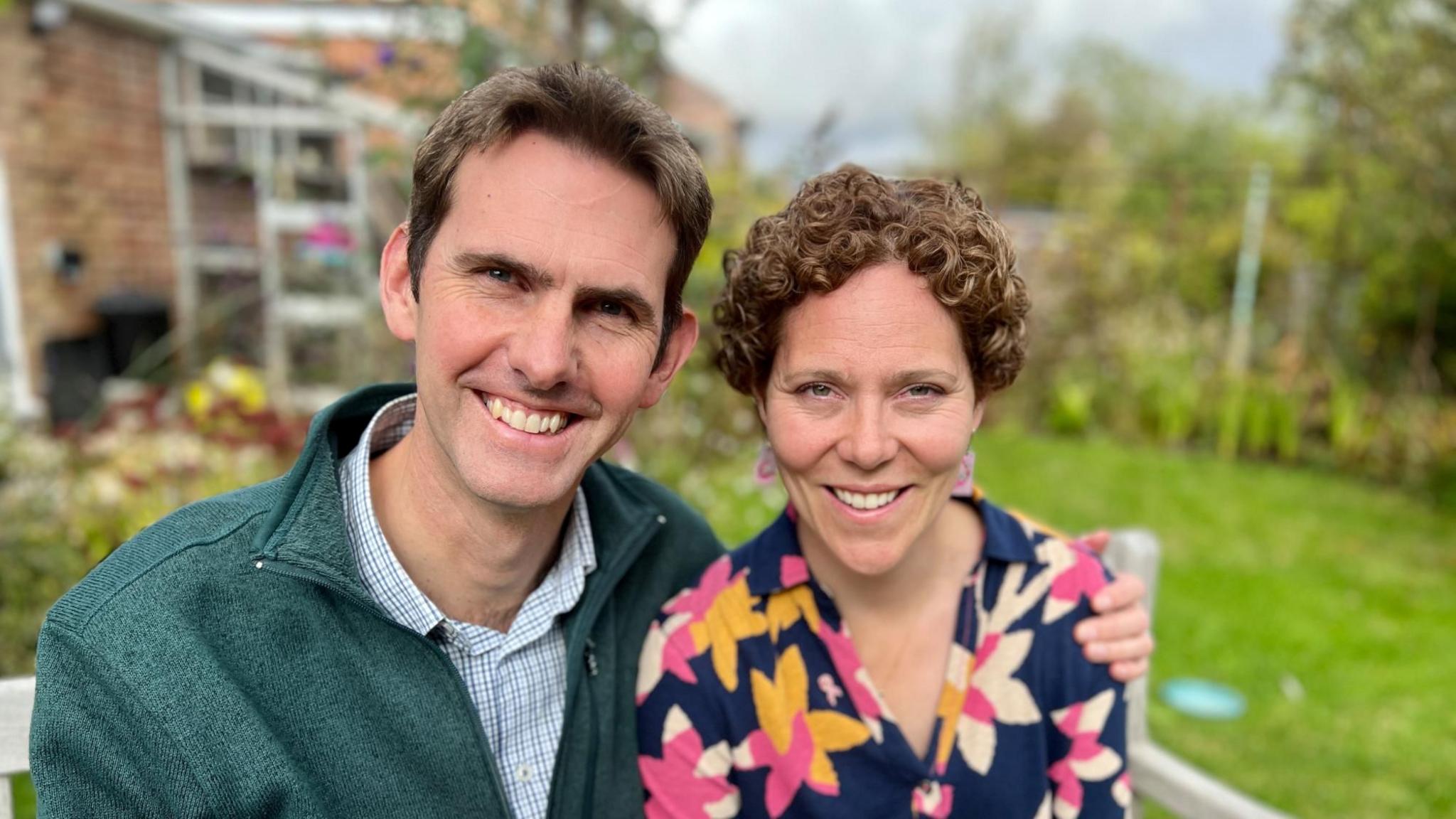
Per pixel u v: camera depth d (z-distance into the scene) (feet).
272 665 3.40
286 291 19.74
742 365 4.25
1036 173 41.06
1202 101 62.28
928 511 4.02
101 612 3.22
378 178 20.33
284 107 22.66
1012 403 26.18
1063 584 4.26
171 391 17.28
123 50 21.21
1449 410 21.07
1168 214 29.73
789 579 4.20
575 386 3.53
